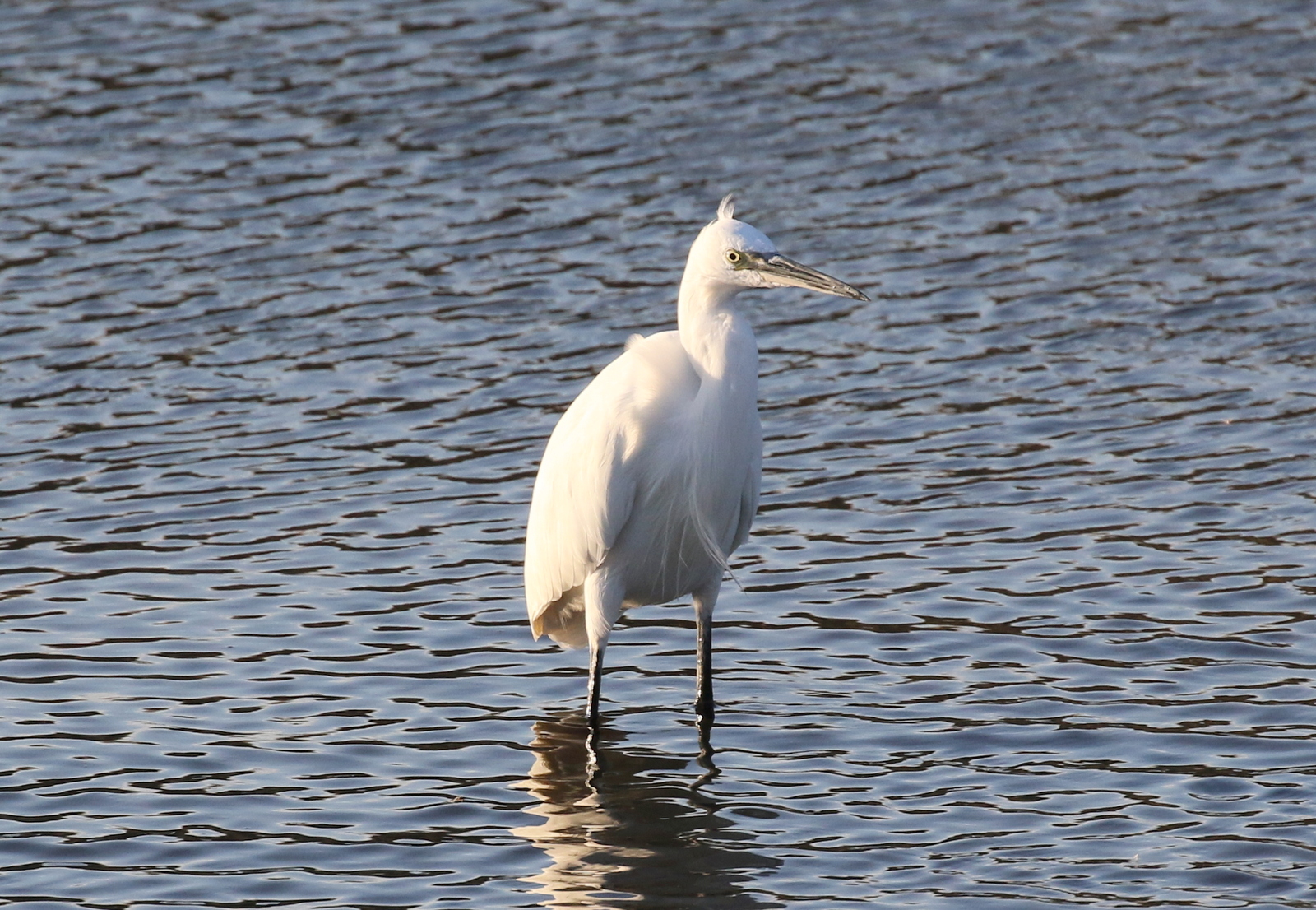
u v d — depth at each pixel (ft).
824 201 68.59
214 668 39.65
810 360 57.93
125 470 50.06
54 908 30.17
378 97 77.82
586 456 37.50
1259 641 39.65
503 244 65.72
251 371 56.70
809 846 32.30
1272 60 80.84
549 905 30.30
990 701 37.73
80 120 76.07
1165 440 51.01
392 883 31.14
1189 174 70.38
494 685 39.42
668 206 68.33
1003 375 56.08
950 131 74.38
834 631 41.37
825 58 81.46
